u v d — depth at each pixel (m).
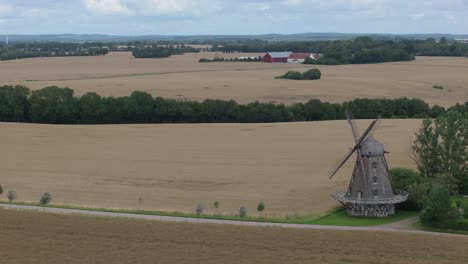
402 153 102.75
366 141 75.19
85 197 78.00
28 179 87.88
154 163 98.56
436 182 73.81
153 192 81.00
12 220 62.75
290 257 53.16
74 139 119.31
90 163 98.56
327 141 116.88
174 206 74.06
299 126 135.12
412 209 74.56
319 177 89.75
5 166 96.12
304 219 68.69
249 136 122.81
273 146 112.56
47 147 111.62
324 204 76.31
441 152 82.19
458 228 65.31
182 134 125.12
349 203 72.31
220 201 76.94
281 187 84.19
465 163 83.19
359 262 52.06
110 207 72.62
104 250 54.41
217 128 132.62
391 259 52.91
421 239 59.09
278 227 63.22
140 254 53.50
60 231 59.59
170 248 55.25
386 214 72.25
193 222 64.56
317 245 56.59
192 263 51.41
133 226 61.91
